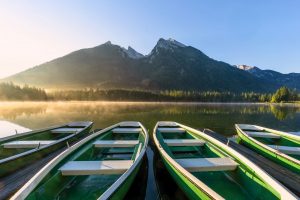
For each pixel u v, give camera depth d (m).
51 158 7.76
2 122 21.19
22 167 6.73
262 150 8.70
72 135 10.17
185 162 5.96
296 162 6.67
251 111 40.88
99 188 5.57
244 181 5.48
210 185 5.76
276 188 4.30
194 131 10.24
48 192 4.64
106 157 7.98
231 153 6.63
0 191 5.24
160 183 6.60
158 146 7.25
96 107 49.78
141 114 30.09
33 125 19.28
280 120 25.12
